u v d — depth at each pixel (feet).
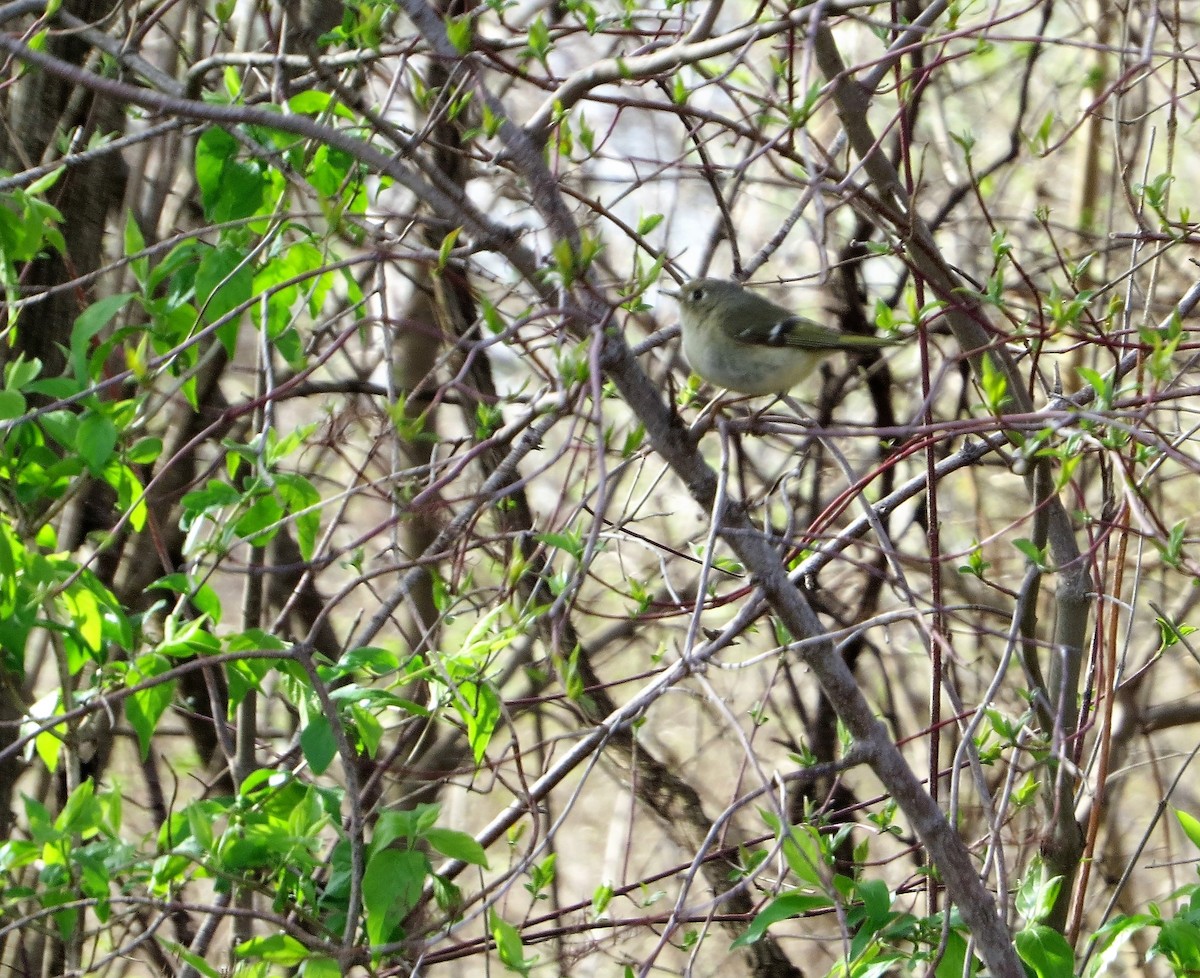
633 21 28.12
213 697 25.95
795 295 52.49
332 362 44.32
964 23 33.47
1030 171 53.36
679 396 29.58
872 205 25.67
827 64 25.59
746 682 53.47
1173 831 53.31
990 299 23.41
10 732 30.27
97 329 23.91
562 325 19.65
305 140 27.32
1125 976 44.04
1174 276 47.26
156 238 36.88
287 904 23.81
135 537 37.22
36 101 34.22
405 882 21.65
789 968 38.78
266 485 24.82
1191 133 51.70
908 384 50.98
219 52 38.04
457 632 36.86
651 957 18.97
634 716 23.03
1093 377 20.56
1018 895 26.91
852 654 42.24
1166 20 30.17
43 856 22.06
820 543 30.91
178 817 23.86
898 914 23.97
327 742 22.16
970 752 24.23
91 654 25.36
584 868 56.65
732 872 29.19
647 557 49.03
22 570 24.34
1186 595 49.55
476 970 46.55
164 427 38.91
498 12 25.64
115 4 34.47
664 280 44.52
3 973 30.73
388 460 40.04
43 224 25.46
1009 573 50.80
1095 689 27.55
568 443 19.27
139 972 38.29
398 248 27.86
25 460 25.89
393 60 37.29
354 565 26.58
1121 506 23.71
